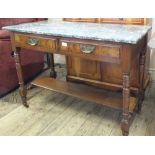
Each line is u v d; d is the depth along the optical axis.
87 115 2.06
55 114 2.10
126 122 1.66
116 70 2.23
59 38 1.66
